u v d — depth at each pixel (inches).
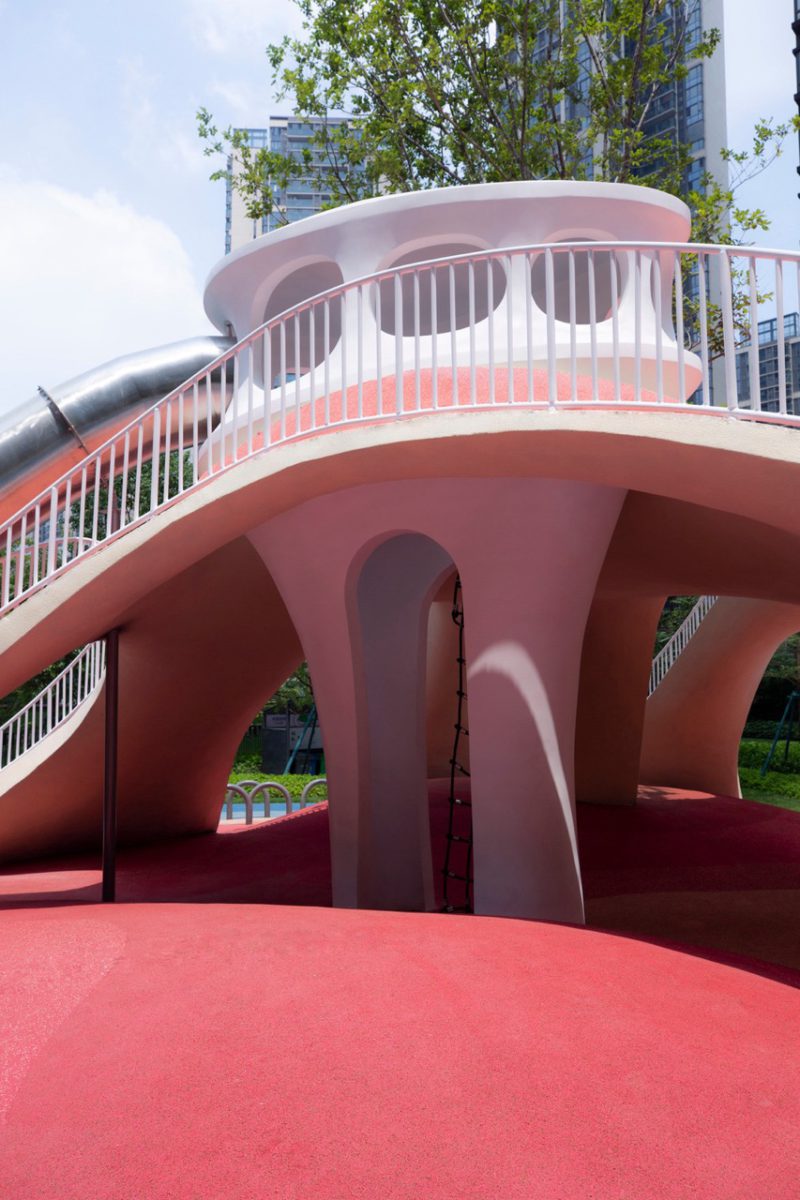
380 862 481.7
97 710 628.4
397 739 490.3
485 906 395.2
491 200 394.3
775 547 465.1
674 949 285.9
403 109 804.0
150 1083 171.5
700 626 897.5
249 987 218.2
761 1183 145.3
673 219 407.2
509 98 801.6
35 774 644.1
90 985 220.7
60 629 390.0
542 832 390.9
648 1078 177.9
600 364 388.5
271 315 614.9
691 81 1815.9
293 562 454.0
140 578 399.2
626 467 308.2
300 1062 178.9
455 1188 141.4
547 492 378.0
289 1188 141.0
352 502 419.5
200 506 362.9
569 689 402.0
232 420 454.9
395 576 499.2
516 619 393.1
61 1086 171.6
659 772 920.3
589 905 470.0
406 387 390.0
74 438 550.3
